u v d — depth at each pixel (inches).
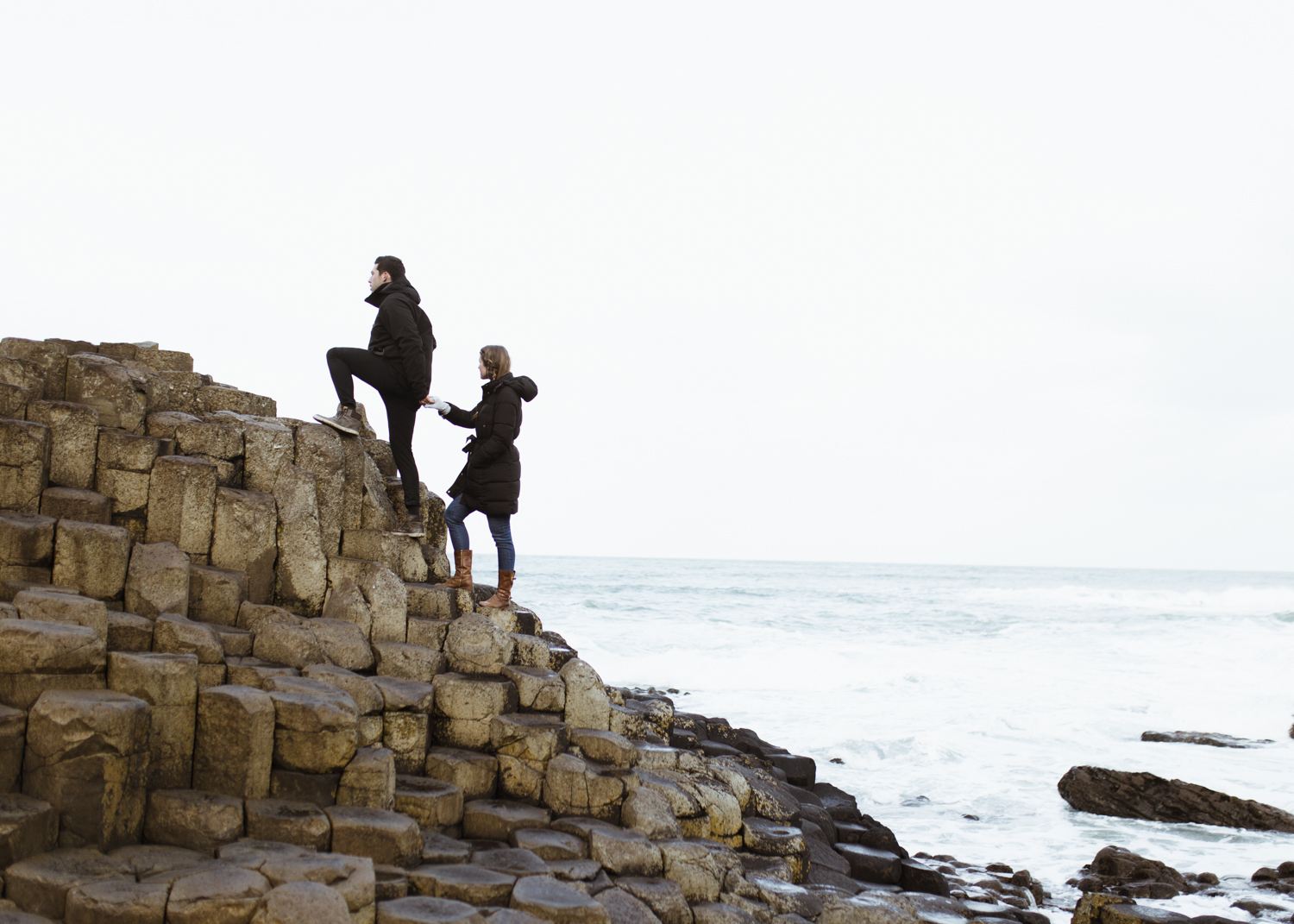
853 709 850.8
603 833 300.2
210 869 225.5
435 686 328.5
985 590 2642.7
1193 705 882.8
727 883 312.8
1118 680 1018.7
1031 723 799.1
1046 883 450.6
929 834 524.7
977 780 633.0
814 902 316.8
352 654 323.6
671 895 284.5
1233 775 655.1
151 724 253.9
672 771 364.5
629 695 478.0
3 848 214.4
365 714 301.9
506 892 256.7
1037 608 1977.1
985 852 497.4
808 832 392.5
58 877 213.6
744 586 2731.3
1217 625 1561.3
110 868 222.4
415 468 379.9
